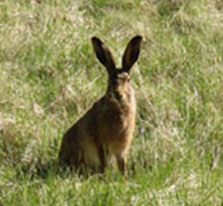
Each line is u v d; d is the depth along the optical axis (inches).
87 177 768.3
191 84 914.7
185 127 845.2
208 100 890.1
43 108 862.5
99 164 776.3
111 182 731.4
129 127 758.5
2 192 701.3
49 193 693.3
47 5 1024.9
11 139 797.9
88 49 945.5
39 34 961.5
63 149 780.0
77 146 776.3
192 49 974.4
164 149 796.0
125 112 748.6
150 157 791.1
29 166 770.8
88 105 868.6
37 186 721.6
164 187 719.1
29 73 914.7
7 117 825.5
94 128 761.0
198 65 942.4
